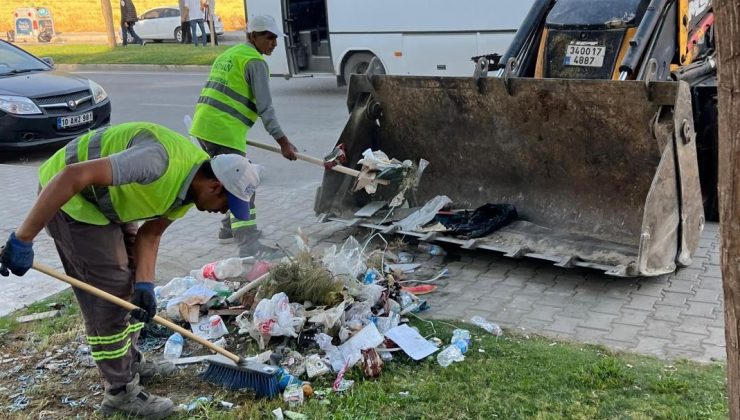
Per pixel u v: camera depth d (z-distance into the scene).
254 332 4.24
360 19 13.59
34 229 2.91
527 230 5.57
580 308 4.62
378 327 4.28
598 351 4.03
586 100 5.10
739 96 2.04
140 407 3.58
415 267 5.40
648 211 4.60
